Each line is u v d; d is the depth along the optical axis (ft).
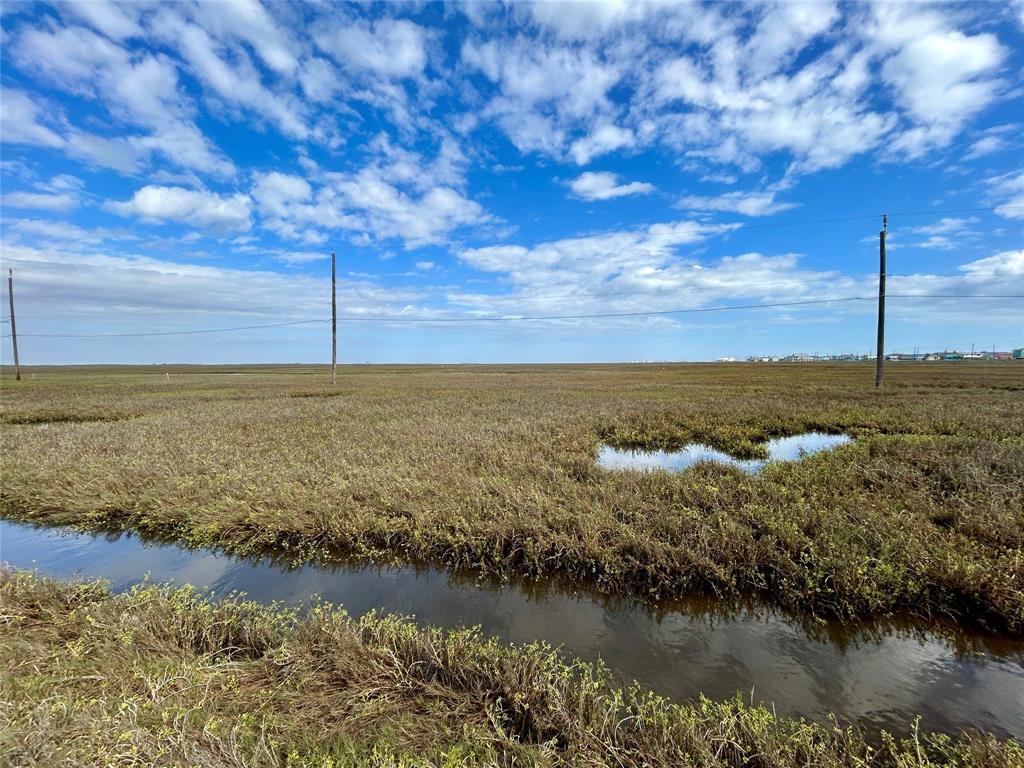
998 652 14.48
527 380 150.00
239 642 14.43
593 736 10.01
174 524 25.22
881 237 91.91
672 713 11.12
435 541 21.71
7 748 8.42
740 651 14.83
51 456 35.35
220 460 34.27
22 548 23.34
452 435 43.04
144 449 37.93
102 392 104.12
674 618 16.84
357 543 22.18
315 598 18.37
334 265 115.34
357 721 10.85
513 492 25.45
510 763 9.78
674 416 58.34
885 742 10.80
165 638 14.15
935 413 53.67
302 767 9.10
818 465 31.63
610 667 14.06
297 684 12.03
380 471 29.96
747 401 72.28
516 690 11.56
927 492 25.58
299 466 32.24
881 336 92.27
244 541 23.35
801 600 16.88
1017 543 18.83
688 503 25.18
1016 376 132.36
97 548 23.35
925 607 16.05
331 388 111.65
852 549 18.35
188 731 9.50
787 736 10.53
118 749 8.76
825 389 93.15
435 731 10.48
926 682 13.24
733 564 18.34
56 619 15.08
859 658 14.38
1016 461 29.37
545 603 18.03
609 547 19.93
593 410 63.93
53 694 10.61
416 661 12.87
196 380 159.53
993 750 9.68
